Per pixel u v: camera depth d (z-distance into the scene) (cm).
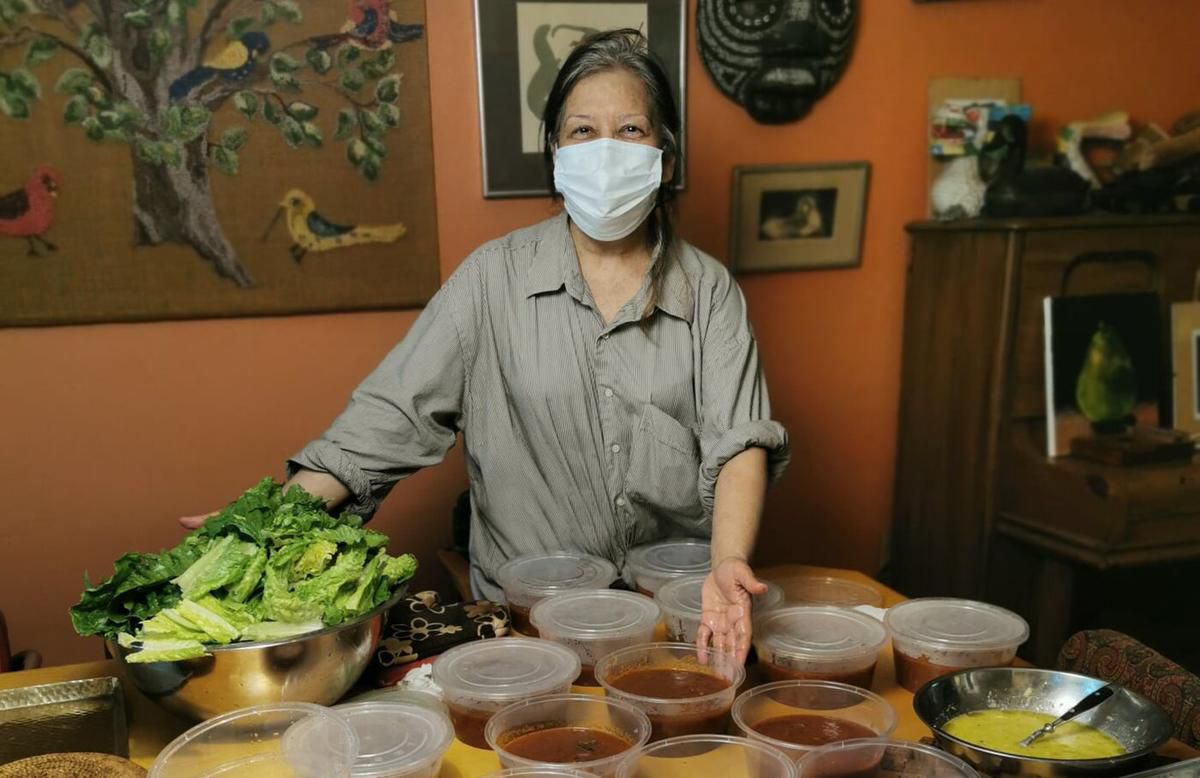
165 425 245
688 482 182
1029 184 280
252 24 234
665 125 174
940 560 296
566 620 145
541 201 266
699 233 279
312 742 113
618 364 177
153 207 234
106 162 229
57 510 240
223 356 247
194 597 124
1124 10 309
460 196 259
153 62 229
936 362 292
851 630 144
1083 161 299
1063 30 304
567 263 177
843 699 128
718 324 181
